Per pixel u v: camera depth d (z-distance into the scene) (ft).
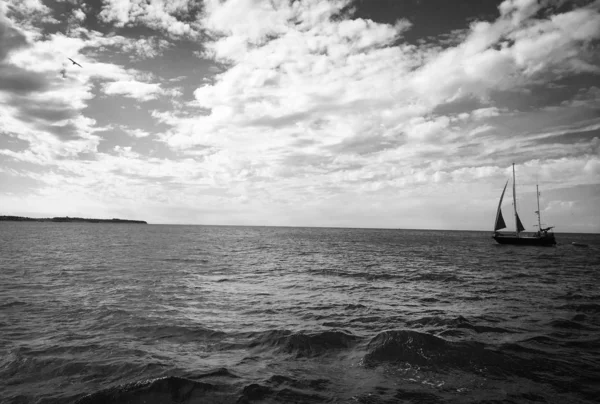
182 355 26.40
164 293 51.16
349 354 27.09
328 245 207.10
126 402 18.62
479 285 64.69
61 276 65.41
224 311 41.06
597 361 26.18
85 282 59.31
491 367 24.53
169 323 34.96
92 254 113.70
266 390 20.51
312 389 20.86
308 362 25.40
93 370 23.16
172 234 340.39
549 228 202.18
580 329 34.78
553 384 22.22
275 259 113.70
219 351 27.50
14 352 26.21
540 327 35.32
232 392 20.10
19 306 41.04
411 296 52.90
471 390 21.13
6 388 20.53
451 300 50.01
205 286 58.54
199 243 199.52
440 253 153.99
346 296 52.21
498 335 32.40
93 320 35.68
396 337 28.71
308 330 33.14
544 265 107.24
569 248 211.20
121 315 37.70
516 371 24.03
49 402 18.85
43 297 46.34
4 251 115.24
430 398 19.97
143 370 23.18
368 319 38.22
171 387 20.12
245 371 23.41
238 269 84.17
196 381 21.09
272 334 31.60
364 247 192.54
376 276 75.51
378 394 20.33
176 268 82.28
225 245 187.62
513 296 53.42
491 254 153.07
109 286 55.77
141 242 192.95
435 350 26.81
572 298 52.06
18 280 59.67
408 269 90.02
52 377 22.08
